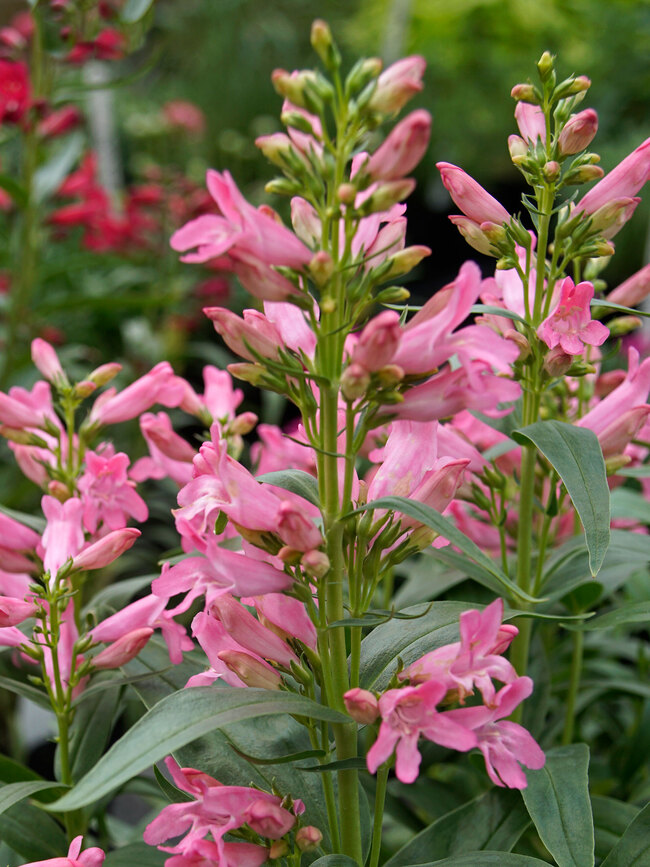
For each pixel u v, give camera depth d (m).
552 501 0.44
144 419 0.47
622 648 0.52
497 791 0.42
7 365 0.71
